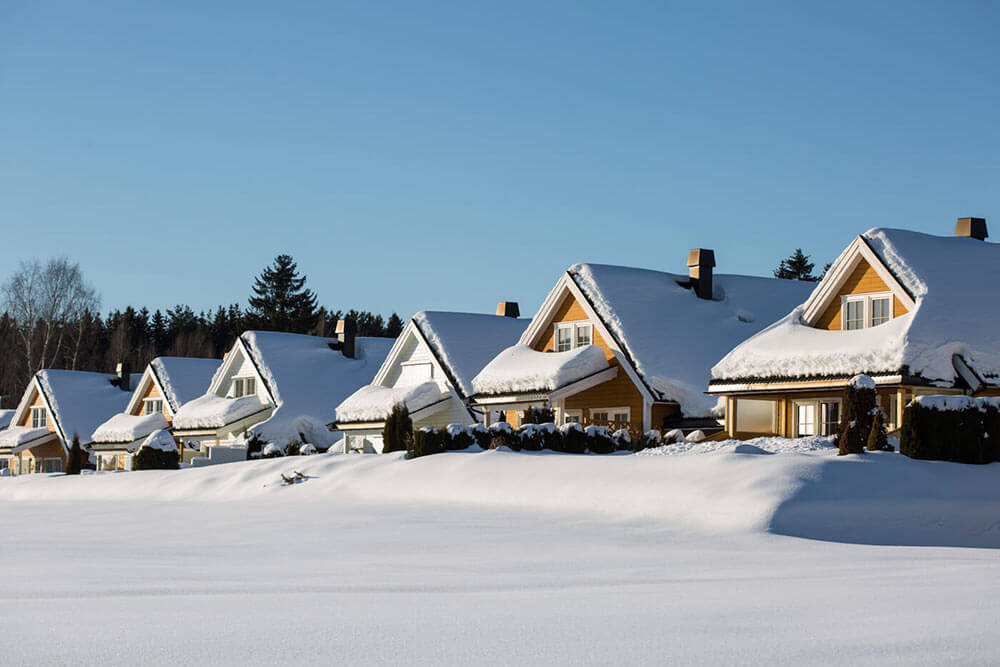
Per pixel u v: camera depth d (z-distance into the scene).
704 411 33.56
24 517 23.61
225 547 15.38
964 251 30.80
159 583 10.98
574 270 39.22
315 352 53.56
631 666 6.55
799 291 41.47
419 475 24.39
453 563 13.06
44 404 66.31
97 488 33.69
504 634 7.62
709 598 9.41
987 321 27.62
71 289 84.12
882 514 16.95
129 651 7.07
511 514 19.39
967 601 8.89
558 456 23.30
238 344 53.34
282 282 109.81
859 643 7.12
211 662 6.73
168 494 30.08
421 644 7.28
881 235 29.89
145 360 124.88
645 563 12.96
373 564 12.98
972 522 17.41
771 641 7.25
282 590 10.32
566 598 9.54
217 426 49.53
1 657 6.89
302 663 6.70
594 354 36.12
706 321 37.94
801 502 16.77
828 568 12.12
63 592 10.26
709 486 18.16
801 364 28.61
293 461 30.20
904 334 26.58
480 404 38.12
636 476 19.80
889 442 22.55
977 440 19.48
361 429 43.19
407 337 45.03
